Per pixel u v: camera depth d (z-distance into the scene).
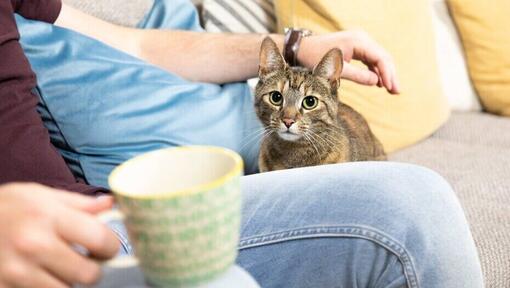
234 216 0.40
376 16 1.45
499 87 1.82
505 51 1.79
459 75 1.87
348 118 1.38
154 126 1.02
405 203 0.60
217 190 0.38
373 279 0.62
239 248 0.65
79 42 1.01
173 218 0.38
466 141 1.65
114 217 0.41
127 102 1.01
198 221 0.38
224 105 1.16
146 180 0.44
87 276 0.39
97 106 0.98
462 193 1.29
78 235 0.38
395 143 1.54
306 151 1.27
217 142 1.12
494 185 1.33
